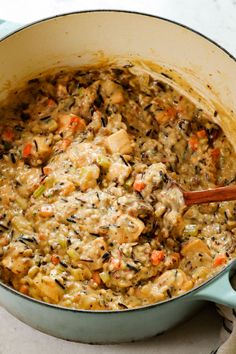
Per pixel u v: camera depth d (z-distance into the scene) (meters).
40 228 0.86
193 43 0.92
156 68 0.98
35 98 0.98
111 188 0.89
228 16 1.13
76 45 0.96
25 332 0.84
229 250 0.87
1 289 0.75
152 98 0.98
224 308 0.80
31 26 0.92
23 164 0.93
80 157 0.91
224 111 0.95
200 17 1.12
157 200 0.88
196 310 0.80
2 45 0.92
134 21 0.93
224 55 0.90
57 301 0.82
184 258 0.87
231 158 0.95
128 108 0.98
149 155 0.94
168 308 0.74
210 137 0.97
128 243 0.85
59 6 1.13
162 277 0.83
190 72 0.95
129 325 0.76
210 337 0.84
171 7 1.13
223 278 0.73
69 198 0.88
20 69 0.96
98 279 0.84
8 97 0.97
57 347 0.83
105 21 0.93
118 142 0.92
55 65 0.98
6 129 0.95
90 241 0.85
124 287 0.83
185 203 0.87
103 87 0.98
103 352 0.83
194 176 0.94
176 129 0.96
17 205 0.89
